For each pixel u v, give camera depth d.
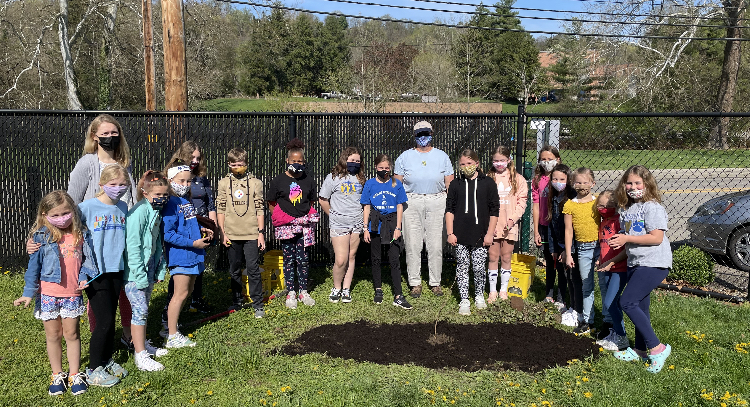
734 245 7.67
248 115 7.46
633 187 4.64
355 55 57.12
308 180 6.35
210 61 29.88
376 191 6.33
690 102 28.91
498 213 6.12
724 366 4.57
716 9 23.80
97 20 25.55
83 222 4.24
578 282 5.67
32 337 5.26
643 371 4.47
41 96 25.05
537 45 57.81
